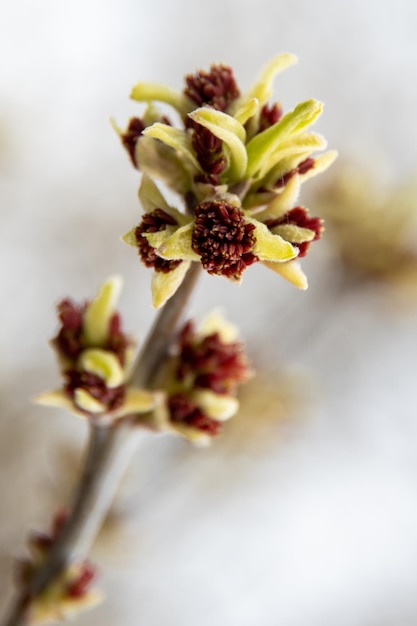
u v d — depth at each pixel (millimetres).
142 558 197
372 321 216
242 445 193
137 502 185
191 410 135
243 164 122
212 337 136
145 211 124
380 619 346
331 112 334
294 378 189
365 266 179
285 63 125
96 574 144
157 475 187
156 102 128
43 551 145
